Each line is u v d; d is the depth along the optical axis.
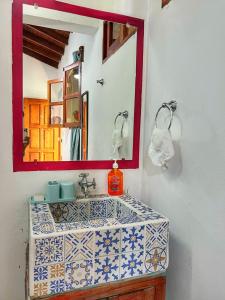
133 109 1.40
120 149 1.37
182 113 1.06
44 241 0.78
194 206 0.99
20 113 1.15
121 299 0.90
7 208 1.16
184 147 1.04
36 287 0.79
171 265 1.15
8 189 1.15
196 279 0.98
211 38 0.89
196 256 0.98
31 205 1.10
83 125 1.29
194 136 0.98
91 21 1.28
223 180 0.84
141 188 1.42
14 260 1.19
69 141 1.26
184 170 1.05
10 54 1.11
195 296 0.99
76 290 0.84
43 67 1.19
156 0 1.27
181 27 1.06
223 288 0.85
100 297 0.87
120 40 1.35
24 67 1.15
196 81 0.97
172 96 1.13
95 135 1.32
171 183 1.14
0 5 1.08
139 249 0.91
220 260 0.86
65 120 1.25
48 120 1.21
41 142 1.20
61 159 1.24
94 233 0.84
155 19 1.28
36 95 1.18
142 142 1.42
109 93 1.35
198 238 0.97
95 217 1.24
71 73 1.26
